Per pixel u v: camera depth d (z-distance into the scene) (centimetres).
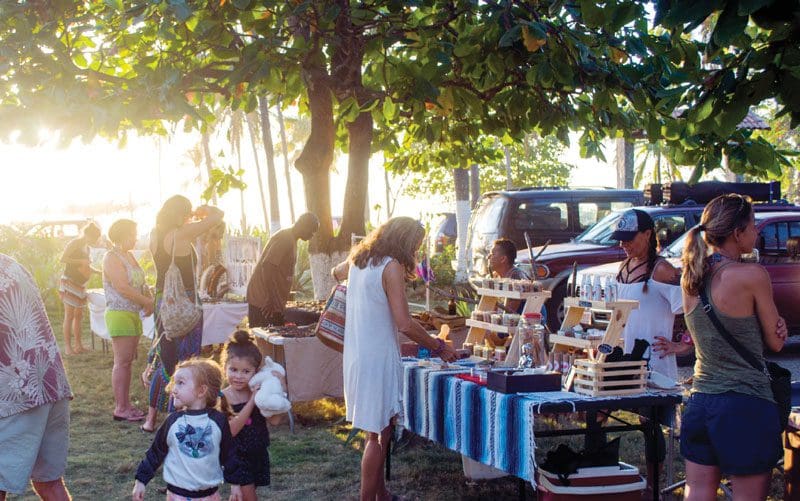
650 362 471
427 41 738
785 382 349
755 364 341
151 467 385
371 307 461
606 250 1119
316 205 1007
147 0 649
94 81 668
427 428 504
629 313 443
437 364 510
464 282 1557
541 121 791
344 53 779
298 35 803
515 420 414
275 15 746
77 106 637
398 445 641
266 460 452
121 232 743
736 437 339
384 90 795
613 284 439
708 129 446
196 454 380
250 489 447
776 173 682
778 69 411
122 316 743
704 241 355
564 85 716
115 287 737
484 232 1340
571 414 719
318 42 748
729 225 347
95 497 547
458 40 718
